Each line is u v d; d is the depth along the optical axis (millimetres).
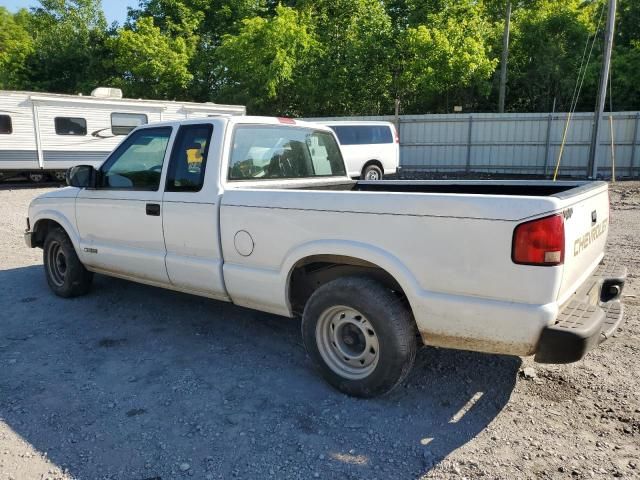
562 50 26453
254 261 3789
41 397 3508
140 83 29578
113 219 4789
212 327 4762
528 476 2668
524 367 3838
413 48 24281
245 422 3195
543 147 20266
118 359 4102
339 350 3510
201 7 30828
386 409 3324
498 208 2793
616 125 19078
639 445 2902
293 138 4746
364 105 27953
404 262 3109
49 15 36062
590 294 3227
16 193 14812
